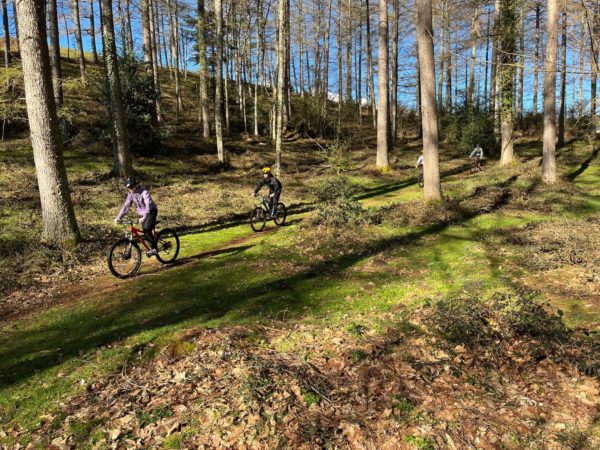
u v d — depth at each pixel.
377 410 3.79
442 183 18.70
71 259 9.07
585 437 3.36
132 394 4.26
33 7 8.77
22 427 3.84
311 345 5.10
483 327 5.03
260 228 12.70
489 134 28.50
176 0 30.03
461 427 3.54
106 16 15.79
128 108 20.41
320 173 22.64
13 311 6.73
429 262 8.63
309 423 3.61
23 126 20.09
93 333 5.68
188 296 6.93
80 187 15.63
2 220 11.35
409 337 5.17
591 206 13.61
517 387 4.12
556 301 6.18
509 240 9.80
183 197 16.17
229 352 4.91
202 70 25.84
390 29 38.88
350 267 8.48
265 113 34.94
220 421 3.69
